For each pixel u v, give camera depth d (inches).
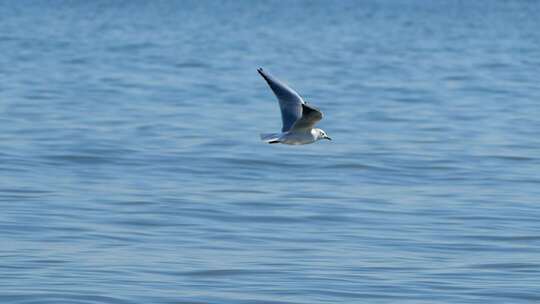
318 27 5393.7
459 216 1214.9
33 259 992.9
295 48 4087.1
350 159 1590.8
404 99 2433.6
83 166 1493.6
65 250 1026.1
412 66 3356.3
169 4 7155.5
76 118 1982.0
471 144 1758.1
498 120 2073.1
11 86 2514.8
